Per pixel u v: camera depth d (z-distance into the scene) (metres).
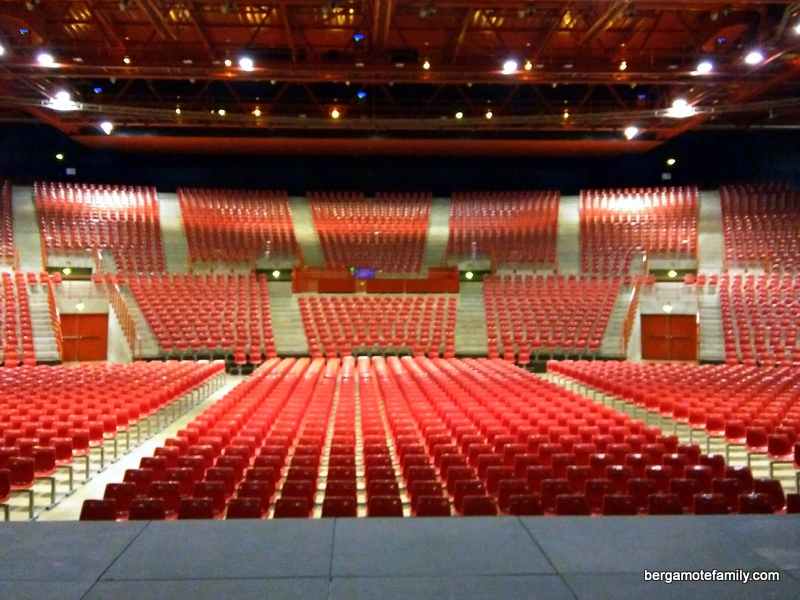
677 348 22.58
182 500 5.71
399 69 17.48
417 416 10.34
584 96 23.05
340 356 21.22
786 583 3.00
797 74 19.09
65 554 3.33
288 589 2.97
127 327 20.73
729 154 29.27
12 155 27.78
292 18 16.98
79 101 21.20
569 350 21.52
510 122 21.27
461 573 3.13
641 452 8.09
